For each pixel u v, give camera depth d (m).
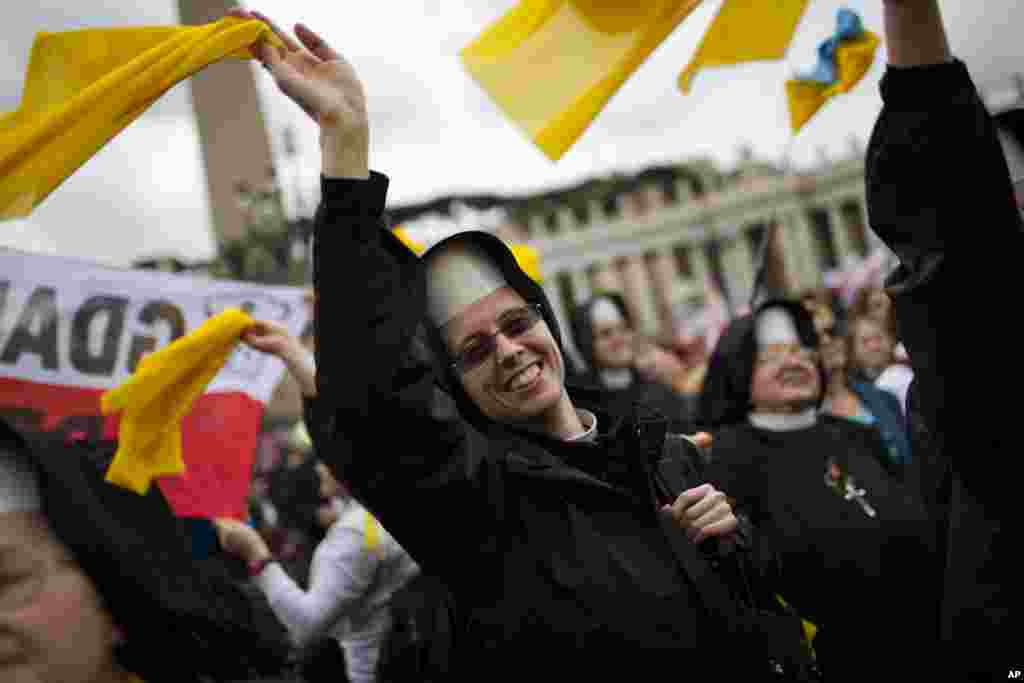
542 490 1.73
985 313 1.46
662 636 1.63
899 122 1.48
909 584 2.60
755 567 1.91
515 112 1.60
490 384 1.85
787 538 2.68
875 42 2.25
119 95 1.60
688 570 1.69
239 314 2.53
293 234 28.02
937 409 1.52
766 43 1.78
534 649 1.65
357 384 1.62
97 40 1.69
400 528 1.72
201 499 3.04
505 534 1.71
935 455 1.90
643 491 1.76
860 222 39.59
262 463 9.01
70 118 1.57
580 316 4.87
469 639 1.71
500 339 1.84
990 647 1.58
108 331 3.19
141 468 2.05
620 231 40.94
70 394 3.09
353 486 1.72
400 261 1.76
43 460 1.30
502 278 1.91
